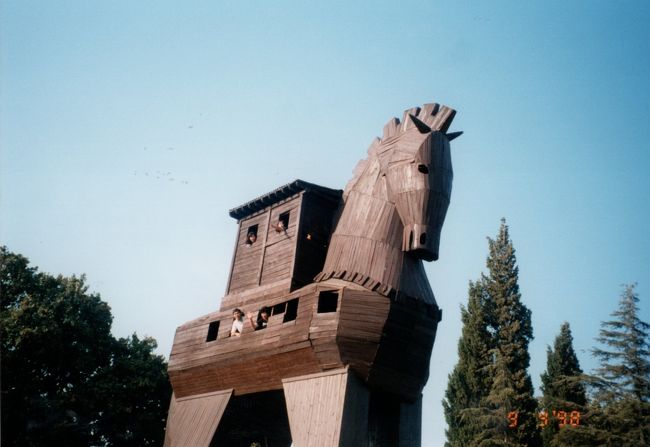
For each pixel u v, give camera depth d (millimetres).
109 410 38594
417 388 23125
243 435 28094
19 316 36938
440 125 24656
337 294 22859
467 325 46375
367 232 23734
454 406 44844
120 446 39844
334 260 24031
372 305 22016
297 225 26438
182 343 28875
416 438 23516
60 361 38625
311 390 22391
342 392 21250
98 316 42000
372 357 21719
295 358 23109
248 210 29922
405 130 25016
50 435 36875
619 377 40188
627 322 41281
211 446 25797
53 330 37062
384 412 23719
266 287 26328
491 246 49312
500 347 44188
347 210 25203
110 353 42531
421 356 22891
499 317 45719
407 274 23188
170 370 28719
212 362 26609
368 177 25375
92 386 38625
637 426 37281
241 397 27500
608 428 38344
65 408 37719
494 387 41938
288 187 27250
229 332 26703
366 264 23016
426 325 23078
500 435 40188
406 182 23531
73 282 42094
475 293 47344
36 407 36438
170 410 29125
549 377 46469
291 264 25672
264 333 24672
